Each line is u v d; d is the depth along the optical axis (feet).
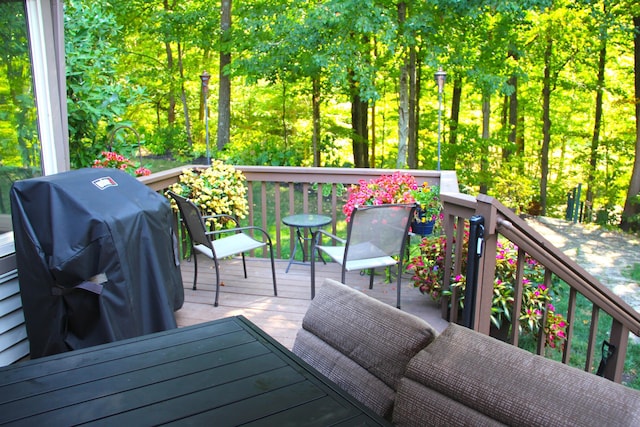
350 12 29.84
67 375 5.32
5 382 5.19
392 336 5.72
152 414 4.60
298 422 4.47
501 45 34.04
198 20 41.73
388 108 51.34
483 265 8.48
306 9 33.04
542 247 8.53
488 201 8.06
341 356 6.18
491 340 5.07
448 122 43.24
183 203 11.64
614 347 9.68
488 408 4.53
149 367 5.49
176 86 47.37
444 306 11.21
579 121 48.60
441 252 11.55
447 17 31.42
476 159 42.75
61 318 8.48
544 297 9.96
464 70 33.45
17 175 10.58
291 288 13.16
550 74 43.55
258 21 33.99
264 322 11.18
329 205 31.19
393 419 5.16
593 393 4.24
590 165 48.67
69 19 19.12
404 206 10.98
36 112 10.89
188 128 49.32
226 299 12.45
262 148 42.50
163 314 9.25
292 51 32.86
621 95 43.96
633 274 28.22
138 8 43.86
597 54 42.68
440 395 4.88
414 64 37.40
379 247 11.31
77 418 4.56
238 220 15.49
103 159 15.58
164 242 9.66
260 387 5.07
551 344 10.58
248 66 34.81
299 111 46.09
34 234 8.27
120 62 46.29
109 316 8.34
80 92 18.66
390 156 52.75
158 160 46.14
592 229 39.47
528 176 45.47
